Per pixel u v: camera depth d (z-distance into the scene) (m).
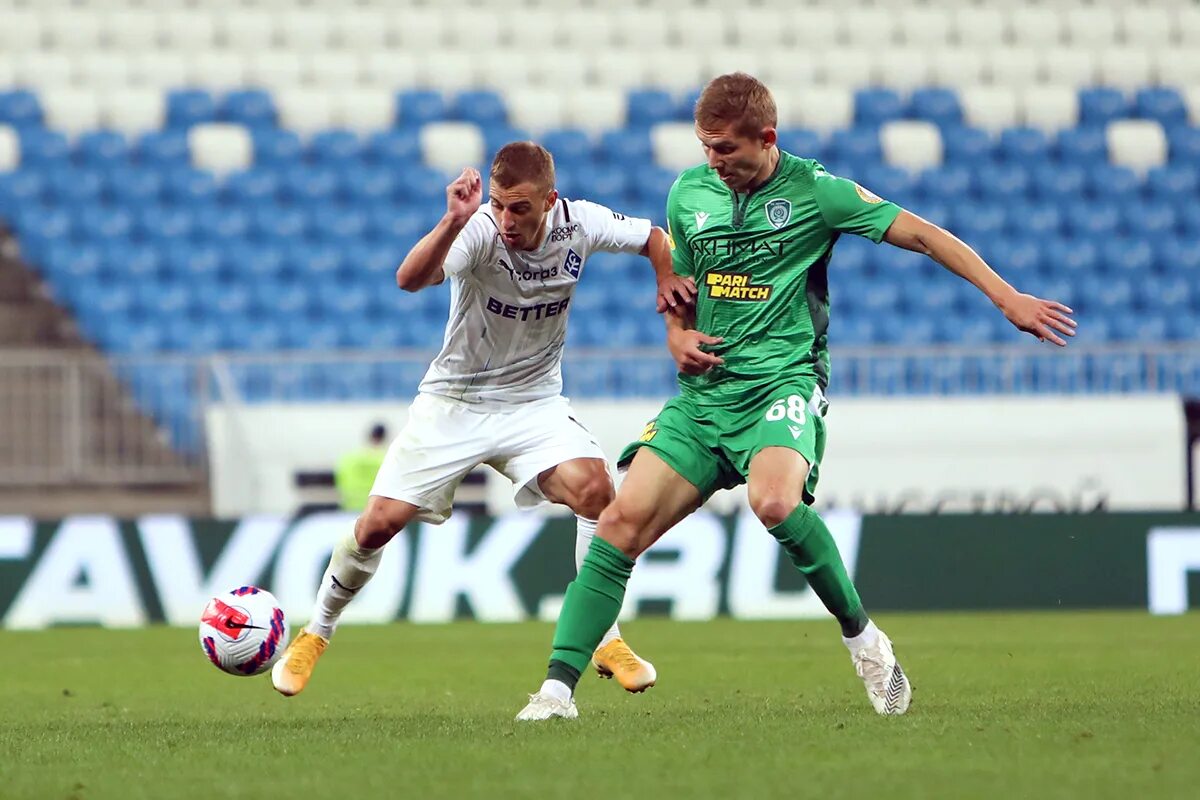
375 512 23.52
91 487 54.44
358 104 83.69
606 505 23.98
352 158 80.88
